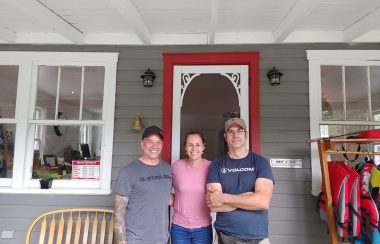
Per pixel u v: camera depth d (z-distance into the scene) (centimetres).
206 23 281
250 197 185
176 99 303
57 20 265
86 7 253
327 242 279
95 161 301
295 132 293
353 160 275
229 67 305
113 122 298
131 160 294
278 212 283
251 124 293
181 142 315
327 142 231
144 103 301
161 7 250
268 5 246
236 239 187
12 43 310
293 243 279
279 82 291
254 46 304
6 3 247
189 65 307
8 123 307
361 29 269
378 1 238
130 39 306
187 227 211
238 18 271
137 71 306
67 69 319
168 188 204
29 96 307
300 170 288
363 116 298
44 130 317
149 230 190
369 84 300
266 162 200
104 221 259
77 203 290
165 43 303
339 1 239
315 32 298
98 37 307
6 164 309
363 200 211
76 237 253
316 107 293
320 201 254
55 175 306
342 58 298
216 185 197
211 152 689
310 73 297
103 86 310
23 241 287
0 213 291
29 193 291
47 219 288
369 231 205
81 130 315
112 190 289
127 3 230
